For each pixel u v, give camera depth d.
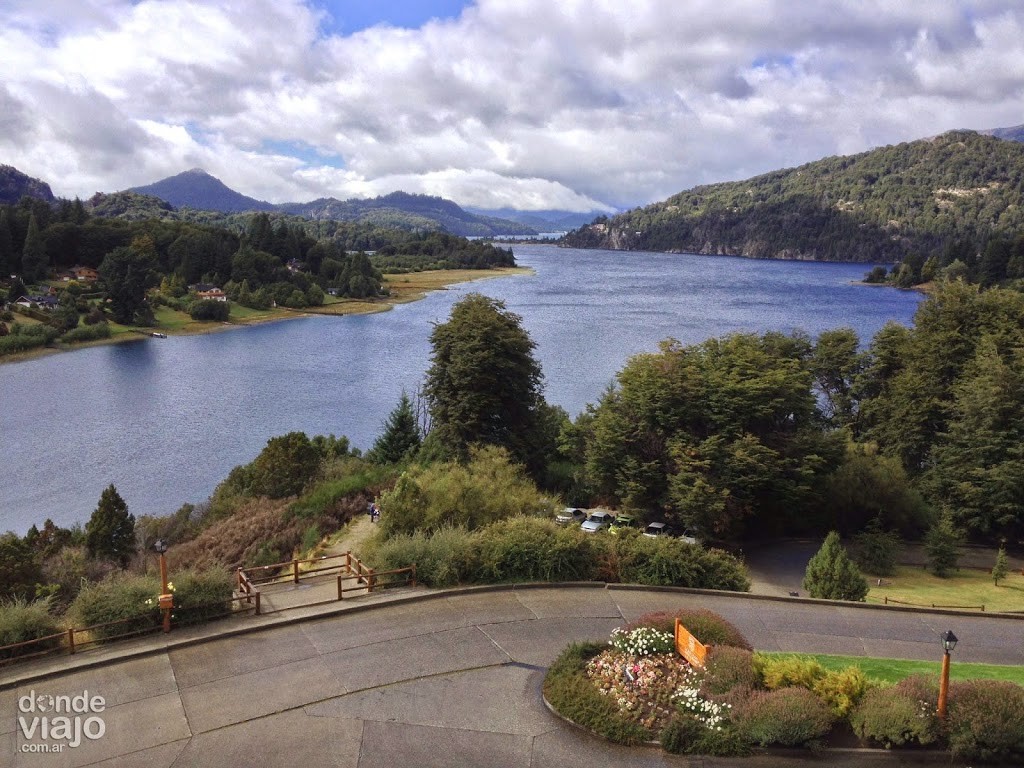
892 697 13.73
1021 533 48.53
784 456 44.03
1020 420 45.44
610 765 13.15
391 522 27.81
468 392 47.78
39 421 81.44
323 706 14.84
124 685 15.52
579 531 24.09
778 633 20.06
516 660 17.11
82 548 36.41
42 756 13.03
